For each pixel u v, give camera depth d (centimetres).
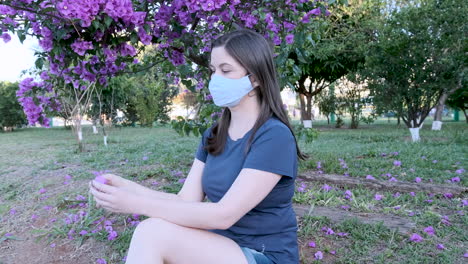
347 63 1315
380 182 396
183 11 263
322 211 317
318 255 224
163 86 1745
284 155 132
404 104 820
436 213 300
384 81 829
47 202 372
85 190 405
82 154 733
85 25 209
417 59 769
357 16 1077
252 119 144
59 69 292
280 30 287
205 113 336
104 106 1045
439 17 754
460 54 763
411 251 233
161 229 125
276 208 140
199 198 162
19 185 473
